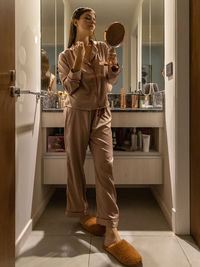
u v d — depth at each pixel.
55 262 1.43
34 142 1.89
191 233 1.75
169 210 1.96
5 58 1.12
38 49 1.98
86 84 1.68
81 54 1.56
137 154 2.15
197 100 1.59
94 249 1.58
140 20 2.63
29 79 1.74
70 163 1.79
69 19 2.67
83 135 1.72
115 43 1.66
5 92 1.13
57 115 2.10
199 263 1.42
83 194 1.87
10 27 1.19
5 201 1.13
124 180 2.14
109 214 1.59
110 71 1.69
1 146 1.09
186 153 1.75
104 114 1.73
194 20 1.61
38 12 1.98
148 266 1.39
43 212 2.19
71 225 1.93
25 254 1.52
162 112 2.12
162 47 2.20
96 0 2.67
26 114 1.68
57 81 2.62
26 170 1.70
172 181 1.87
